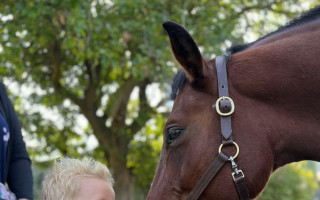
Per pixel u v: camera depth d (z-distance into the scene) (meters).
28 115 11.60
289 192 8.77
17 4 7.99
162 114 11.22
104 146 11.76
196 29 8.77
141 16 8.83
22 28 8.65
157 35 8.73
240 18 9.76
